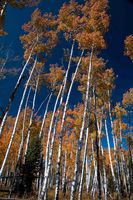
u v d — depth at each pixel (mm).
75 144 30984
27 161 20312
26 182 19781
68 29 17938
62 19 18094
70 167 37781
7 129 32719
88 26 17734
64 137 30500
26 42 21266
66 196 22766
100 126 22453
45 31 20969
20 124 26984
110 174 32312
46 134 29016
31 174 20031
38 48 20812
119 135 27703
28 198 17812
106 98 21672
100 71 19141
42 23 20656
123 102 25562
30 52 20250
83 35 17375
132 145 28375
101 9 17844
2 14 9086
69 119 24969
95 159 26734
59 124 25812
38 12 20672
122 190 26984
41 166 20938
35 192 21016
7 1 8859
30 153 20859
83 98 20469
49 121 26641
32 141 22125
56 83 22609
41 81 23078
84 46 17594
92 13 17766
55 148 30797
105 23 17719
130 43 18719
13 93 6078
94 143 26531
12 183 17703
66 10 18219
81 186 15477
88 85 16203
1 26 10062
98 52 18047
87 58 18594
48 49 21219
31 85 22859
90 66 16906
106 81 21266
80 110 22781
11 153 30094
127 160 34250
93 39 17172
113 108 24141
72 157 31484
